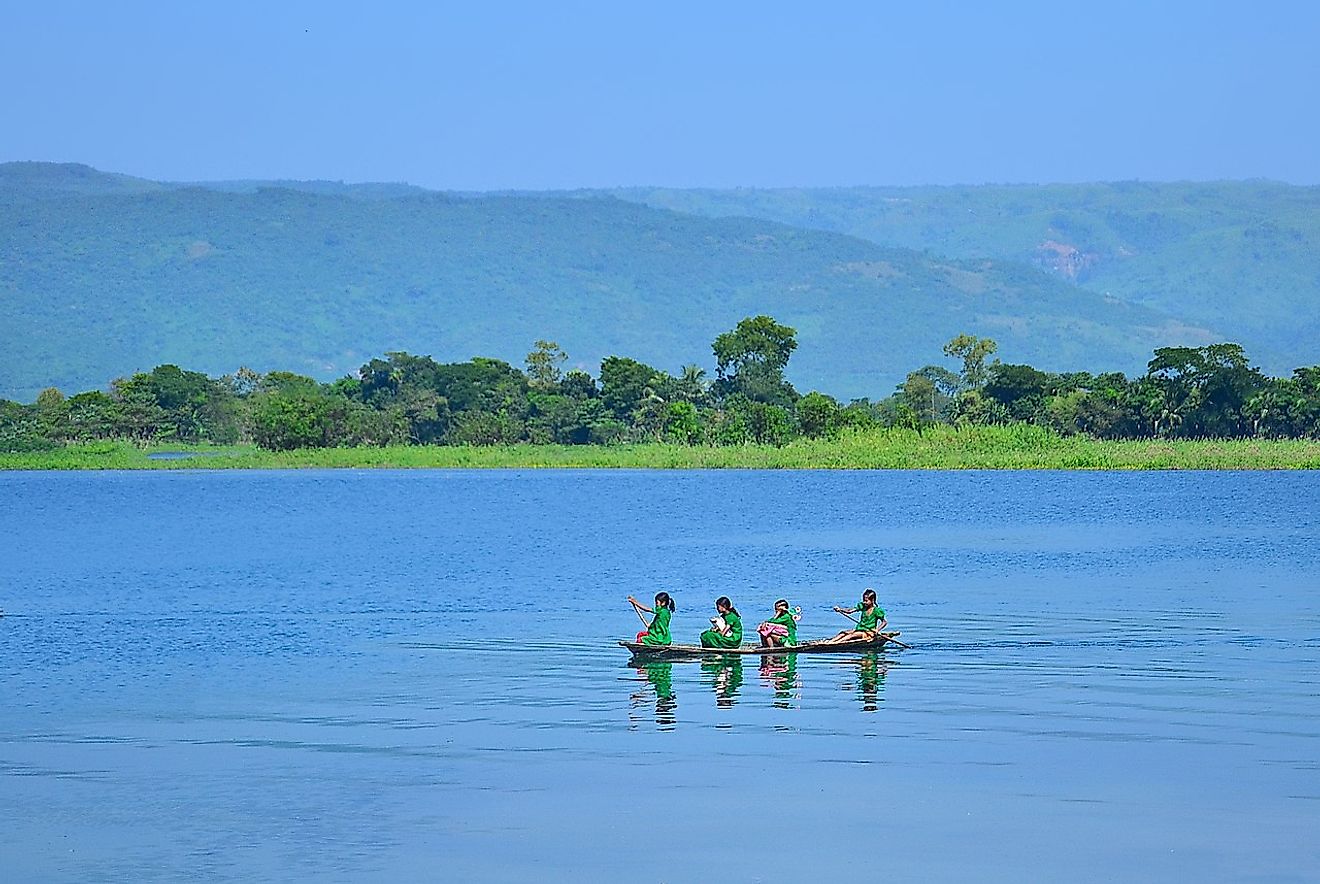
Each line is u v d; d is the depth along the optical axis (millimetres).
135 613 138125
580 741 80500
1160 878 58500
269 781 72750
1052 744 78875
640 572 175000
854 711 88000
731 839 63438
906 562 184000
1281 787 70125
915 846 62281
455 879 59312
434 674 102188
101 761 76938
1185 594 146125
